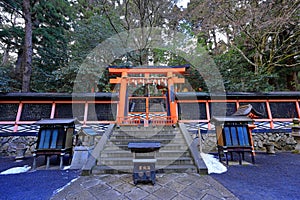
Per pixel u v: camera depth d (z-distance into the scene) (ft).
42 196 9.01
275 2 27.84
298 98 23.22
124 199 8.57
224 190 9.49
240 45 34.94
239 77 31.76
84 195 9.02
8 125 20.75
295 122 20.65
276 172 12.80
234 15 30.68
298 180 11.11
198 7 33.47
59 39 36.24
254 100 23.52
